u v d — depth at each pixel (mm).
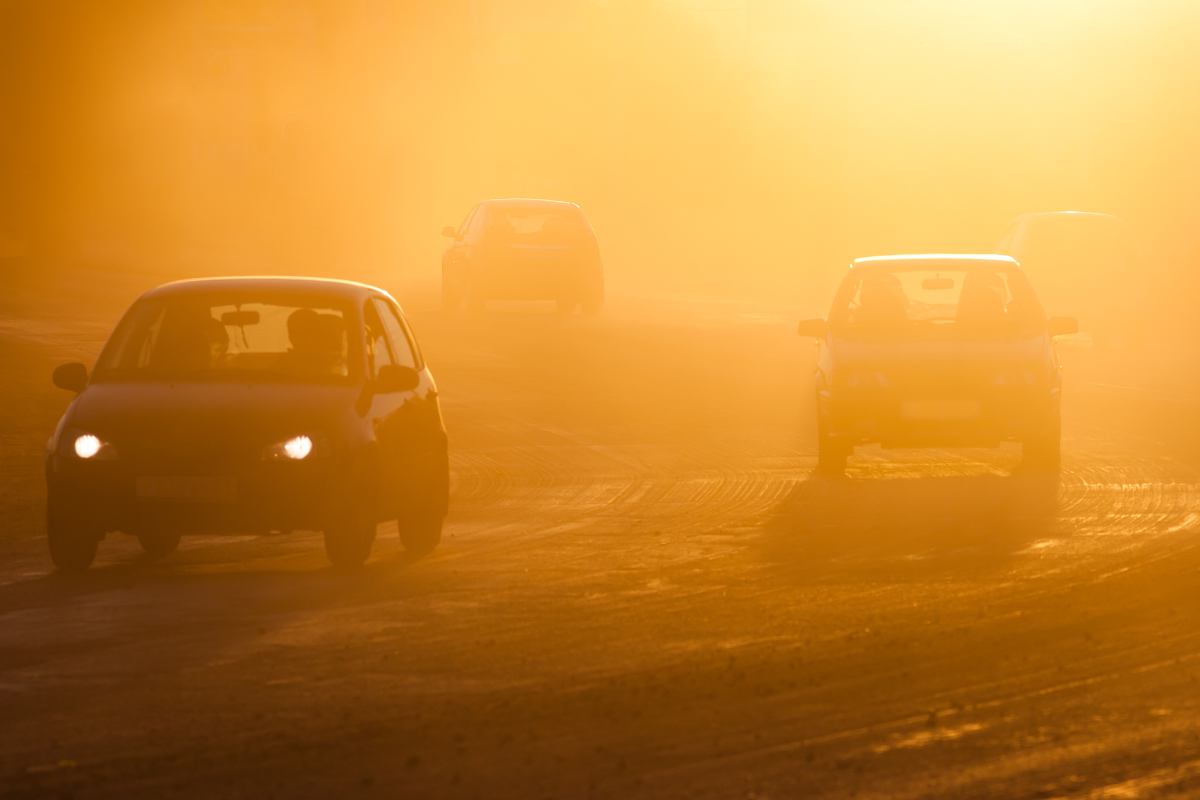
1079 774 25062
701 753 26297
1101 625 35406
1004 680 30828
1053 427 60406
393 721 28297
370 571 43219
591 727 27859
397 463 45375
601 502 55188
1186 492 55250
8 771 25625
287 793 24391
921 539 46781
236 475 42281
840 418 60031
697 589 39938
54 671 32219
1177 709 28719
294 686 30812
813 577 41312
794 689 30250
